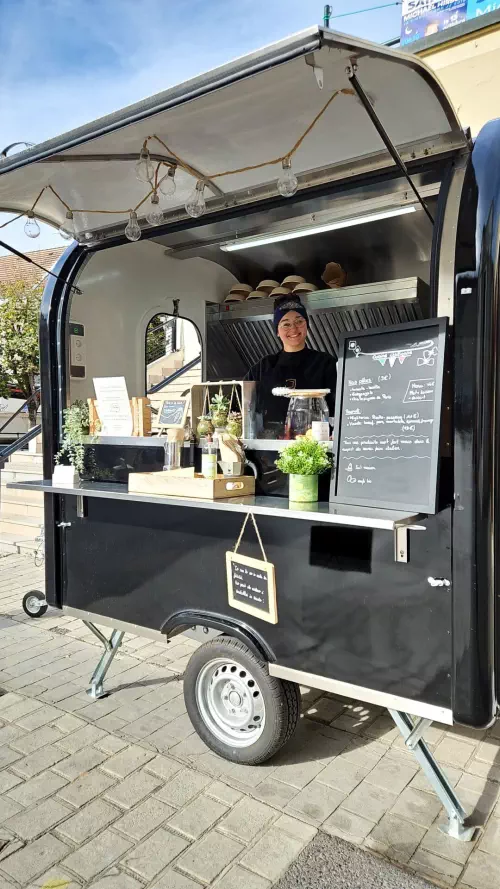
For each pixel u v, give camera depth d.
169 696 3.26
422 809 2.30
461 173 2.24
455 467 1.88
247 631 2.44
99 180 2.65
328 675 2.23
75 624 4.43
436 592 1.96
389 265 4.41
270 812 2.27
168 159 2.47
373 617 2.10
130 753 2.68
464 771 2.58
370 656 2.12
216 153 2.43
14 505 7.16
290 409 2.57
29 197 2.81
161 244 4.03
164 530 2.75
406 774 2.54
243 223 3.52
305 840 2.11
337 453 2.18
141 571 2.87
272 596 2.29
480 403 1.83
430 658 1.98
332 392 3.26
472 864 2.00
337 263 4.38
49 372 3.48
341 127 2.20
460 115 3.99
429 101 2.01
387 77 1.83
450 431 1.95
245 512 2.30
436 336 1.98
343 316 4.29
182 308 4.37
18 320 11.16
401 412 2.04
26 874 1.96
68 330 3.48
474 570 1.85
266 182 2.76
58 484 3.08
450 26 4.02
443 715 1.96
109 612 3.03
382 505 2.02
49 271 3.45
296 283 4.33
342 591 2.17
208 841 2.11
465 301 1.85
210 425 2.65
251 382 2.67
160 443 2.88
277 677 2.40
